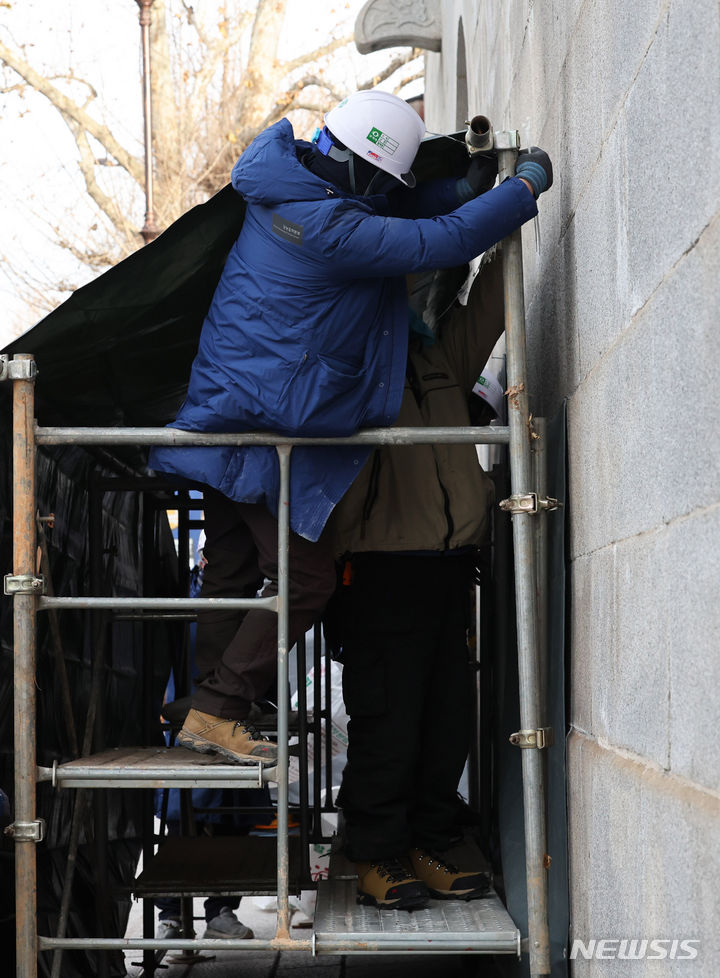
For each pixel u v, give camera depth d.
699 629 2.19
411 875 4.03
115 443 3.63
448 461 4.17
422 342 4.29
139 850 5.83
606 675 3.06
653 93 2.58
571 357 3.71
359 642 4.20
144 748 4.63
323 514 3.69
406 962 5.65
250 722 3.90
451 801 4.38
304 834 4.74
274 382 3.52
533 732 3.47
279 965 5.67
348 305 3.52
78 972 4.47
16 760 3.51
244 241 3.61
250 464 3.69
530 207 3.53
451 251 3.42
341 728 7.25
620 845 2.79
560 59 4.01
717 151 2.10
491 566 5.05
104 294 3.74
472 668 5.16
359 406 3.59
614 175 3.02
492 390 4.80
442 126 11.38
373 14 11.21
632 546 2.76
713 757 2.10
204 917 5.98
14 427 3.61
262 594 3.88
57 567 4.68
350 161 3.55
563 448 3.72
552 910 3.59
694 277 2.25
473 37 8.12
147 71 24.31
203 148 25.67
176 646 6.42
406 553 4.18
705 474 2.17
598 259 3.26
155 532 5.94
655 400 2.56
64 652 4.83
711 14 2.12
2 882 4.03
